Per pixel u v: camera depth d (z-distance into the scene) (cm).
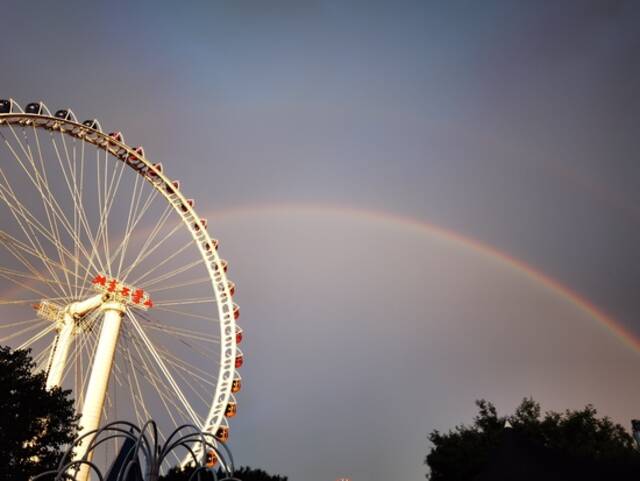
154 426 2561
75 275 6091
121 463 2609
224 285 7569
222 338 7319
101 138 7094
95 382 5781
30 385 3850
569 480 2792
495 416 6141
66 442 3894
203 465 2580
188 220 7750
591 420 5834
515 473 2917
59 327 6138
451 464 5766
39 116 6384
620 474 2848
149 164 7538
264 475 4734
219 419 6719
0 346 3950
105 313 6247
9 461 3491
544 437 5731
